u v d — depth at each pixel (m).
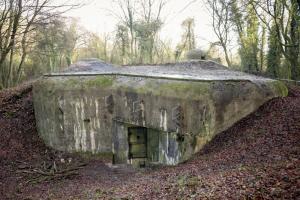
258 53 25.53
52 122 14.48
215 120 10.24
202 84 10.51
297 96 11.90
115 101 13.09
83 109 13.77
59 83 14.42
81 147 13.95
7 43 17.81
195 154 10.23
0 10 16.66
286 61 21.09
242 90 10.73
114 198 7.73
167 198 6.77
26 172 11.96
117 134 13.19
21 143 14.41
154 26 33.44
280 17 19.50
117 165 12.84
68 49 34.28
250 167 7.29
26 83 19.86
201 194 6.38
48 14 16.80
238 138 9.70
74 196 9.05
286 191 5.62
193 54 16.98
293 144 8.12
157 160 12.30
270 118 10.07
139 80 12.66
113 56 40.22
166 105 11.23
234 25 25.88
